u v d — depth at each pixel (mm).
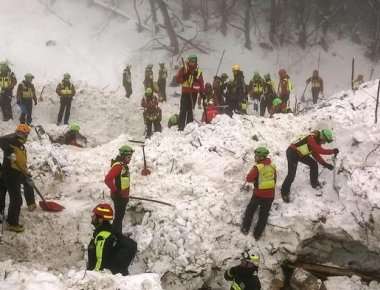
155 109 14945
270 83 15641
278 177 9359
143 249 8047
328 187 9016
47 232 8242
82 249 8141
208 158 9773
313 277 8078
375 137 9758
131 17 28719
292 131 10812
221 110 13609
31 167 9734
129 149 7777
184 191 9000
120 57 25266
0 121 15000
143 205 8633
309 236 8414
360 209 8492
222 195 8914
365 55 31000
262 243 8414
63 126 14492
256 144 10094
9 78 14883
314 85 20109
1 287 5152
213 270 8109
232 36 29328
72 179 9742
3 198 8062
